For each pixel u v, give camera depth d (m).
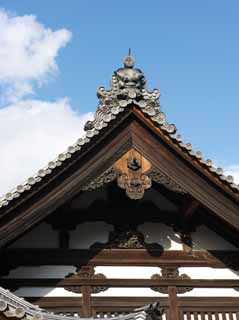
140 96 16.00
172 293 16.27
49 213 14.83
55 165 14.77
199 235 17.11
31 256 15.98
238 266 16.88
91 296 15.84
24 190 14.49
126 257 16.45
